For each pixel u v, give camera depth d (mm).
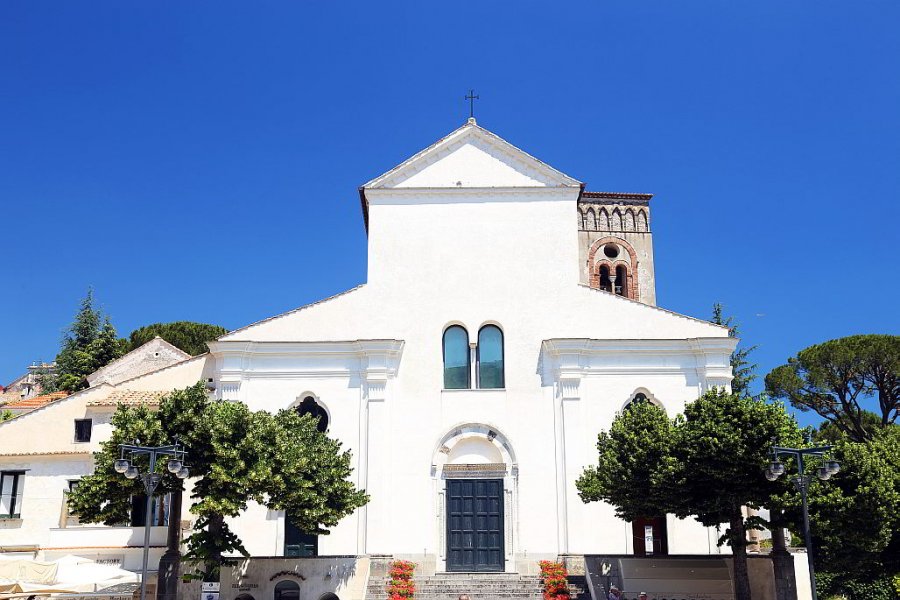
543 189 39781
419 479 36250
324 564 31641
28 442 36750
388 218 39562
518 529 35719
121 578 27344
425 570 35031
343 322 38125
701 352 37531
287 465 29094
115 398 37312
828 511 26703
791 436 27391
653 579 31688
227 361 37312
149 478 24922
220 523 29812
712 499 28000
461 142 40469
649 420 30234
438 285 38719
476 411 37094
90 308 70312
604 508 35750
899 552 28578
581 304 38469
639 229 59906
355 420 36812
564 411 36688
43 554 34031
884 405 50062
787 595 28625
